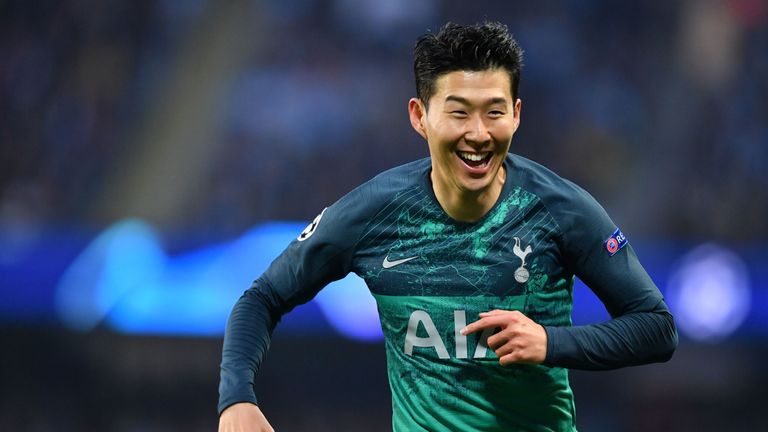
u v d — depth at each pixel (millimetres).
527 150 52188
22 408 40938
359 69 53156
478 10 54719
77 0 53219
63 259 41656
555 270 11781
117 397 41406
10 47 51812
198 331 41281
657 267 44188
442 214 11836
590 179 51531
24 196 48031
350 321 40531
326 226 12164
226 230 43406
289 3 54281
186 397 41406
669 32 54125
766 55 53375
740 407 42531
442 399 12023
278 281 12461
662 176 51000
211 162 50562
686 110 52594
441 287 11836
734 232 48625
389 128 52031
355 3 54156
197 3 54281
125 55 52969
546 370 11969
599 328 11305
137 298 41469
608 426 43625
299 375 41531
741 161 50875
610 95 53062
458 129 10961
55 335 41281
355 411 41844
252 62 53156
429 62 11141
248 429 11297
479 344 11797
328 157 50875
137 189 49562
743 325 42344
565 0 55031
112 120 51281
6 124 49906
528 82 53062
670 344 11602
